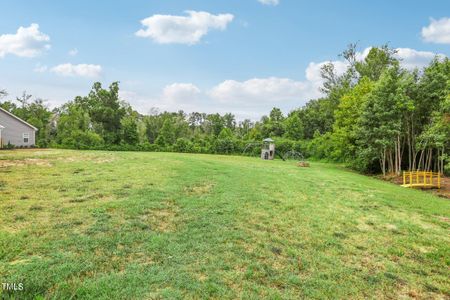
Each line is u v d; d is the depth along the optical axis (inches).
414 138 653.9
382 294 120.7
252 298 106.8
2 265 116.3
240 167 525.7
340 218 230.2
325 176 502.0
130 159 529.7
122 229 165.6
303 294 113.7
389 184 504.7
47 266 117.2
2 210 188.9
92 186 274.2
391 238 193.6
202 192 278.1
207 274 122.1
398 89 606.9
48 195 233.9
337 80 1277.1
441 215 270.5
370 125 652.1
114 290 103.8
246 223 196.1
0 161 428.8
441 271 148.7
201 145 1323.8
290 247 161.0
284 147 1305.4
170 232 167.0
